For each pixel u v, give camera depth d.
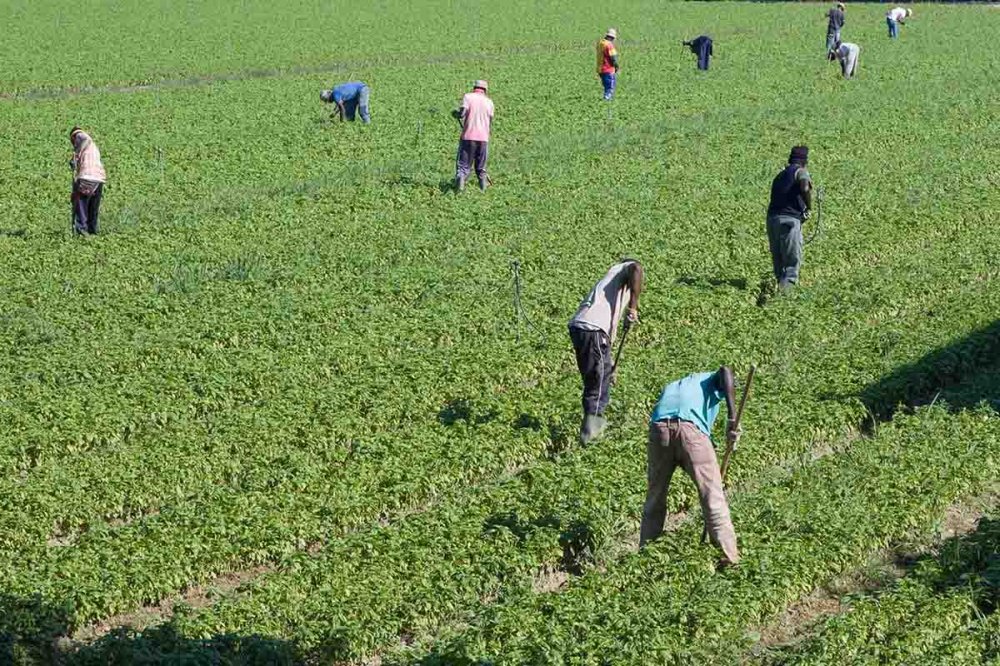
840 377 16.02
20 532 12.42
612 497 12.84
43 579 11.43
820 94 41.62
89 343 18.08
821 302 19.36
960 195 26.36
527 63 52.25
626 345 18.08
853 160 30.67
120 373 17.08
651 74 47.59
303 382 16.75
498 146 33.88
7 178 30.44
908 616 10.48
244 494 13.24
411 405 15.65
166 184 30.05
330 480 13.53
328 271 21.83
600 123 37.25
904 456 13.55
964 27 62.53
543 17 72.38
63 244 23.89
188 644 10.28
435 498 13.55
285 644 10.37
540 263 22.12
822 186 27.42
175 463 13.98
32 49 56.47
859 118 36.25
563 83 45.78
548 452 14.70
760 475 13.70
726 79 45.72
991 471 13.33
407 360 17.27
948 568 11.27
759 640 10.69
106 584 11.41
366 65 54.00
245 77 50.75
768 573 11.12
